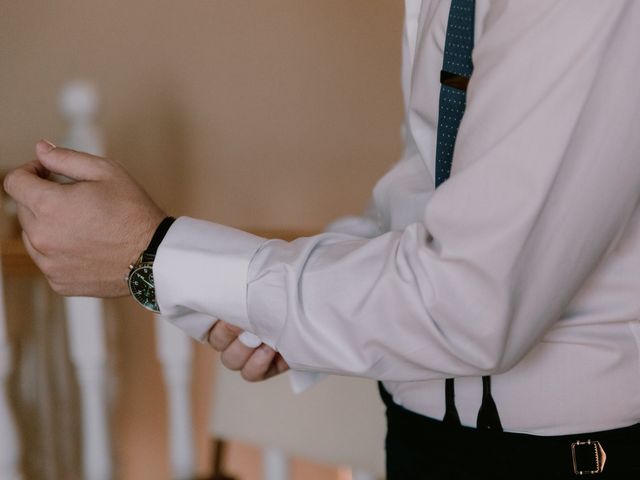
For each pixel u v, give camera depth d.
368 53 3.46
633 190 0.85
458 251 0.82
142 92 2.73
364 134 3.47
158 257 0.95
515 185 0.81
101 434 1.96
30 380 2.17
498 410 0.98
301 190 3.24
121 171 0.99
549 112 0.80
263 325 0.93
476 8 0.97
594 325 0.96
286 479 2.04
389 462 1.12
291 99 3.18
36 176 0.98
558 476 0.97
